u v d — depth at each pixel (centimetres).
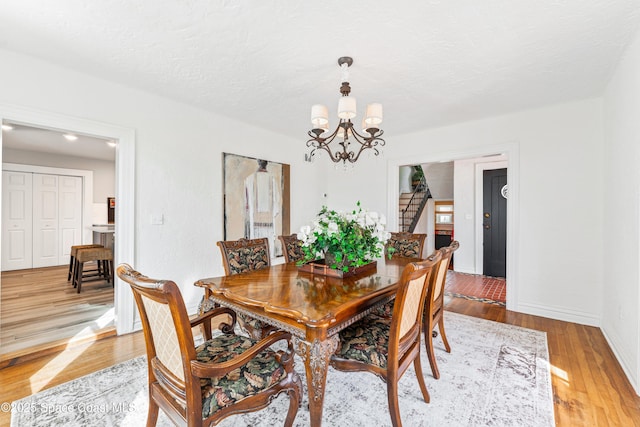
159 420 157
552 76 247
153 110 290
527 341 255
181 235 313
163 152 298
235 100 303
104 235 479
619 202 231
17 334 255
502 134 342
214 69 238
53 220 570
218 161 348
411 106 313
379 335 167
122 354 229
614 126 246
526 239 328
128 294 270
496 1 159
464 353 234
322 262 234
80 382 190
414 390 186
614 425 154
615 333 236
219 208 349
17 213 532
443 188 706
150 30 187
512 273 337
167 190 301
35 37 195
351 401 175
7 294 383
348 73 240
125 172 270
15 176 529
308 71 239
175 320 105
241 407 122
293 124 385
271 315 155
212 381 122
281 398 178
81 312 313
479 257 538
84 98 246
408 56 215
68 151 541
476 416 161
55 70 231
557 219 310
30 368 208
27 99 219
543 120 317
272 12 169
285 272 224
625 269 214
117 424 153
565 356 228
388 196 441
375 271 229
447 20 175
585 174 295
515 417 160
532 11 167
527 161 327
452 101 300
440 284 230
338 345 150
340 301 153
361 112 335
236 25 181
